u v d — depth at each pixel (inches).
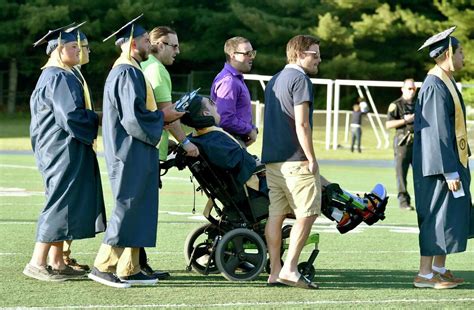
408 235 1643.7
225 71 1253.1
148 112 1048.2
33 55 6811.0
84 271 1143.6
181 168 1155.3
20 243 1425.9
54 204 1090.1
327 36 5895.7
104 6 6501.0
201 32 6771.7
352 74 6220.5
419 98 1109.1
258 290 1072.2
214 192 1155.9
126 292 1043.9
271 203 1114.1
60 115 1080.8
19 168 2967.5
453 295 1063.6
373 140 4687.5
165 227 1678.2
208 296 1026.1
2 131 5132.9
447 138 1087.0
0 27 6314.0
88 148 1101.7
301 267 1136.8
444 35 1103.6
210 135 1141.1
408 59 6289.4
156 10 6392.7
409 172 3270.2
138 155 1052.5
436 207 1096.2
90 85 6756.9
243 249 1135.6
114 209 1053.8
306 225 1083.9
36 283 1092.5
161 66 1169.4
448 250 1090.7
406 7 6254.9
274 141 1096.2
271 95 1104.2
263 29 6161.4
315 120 4603.8
